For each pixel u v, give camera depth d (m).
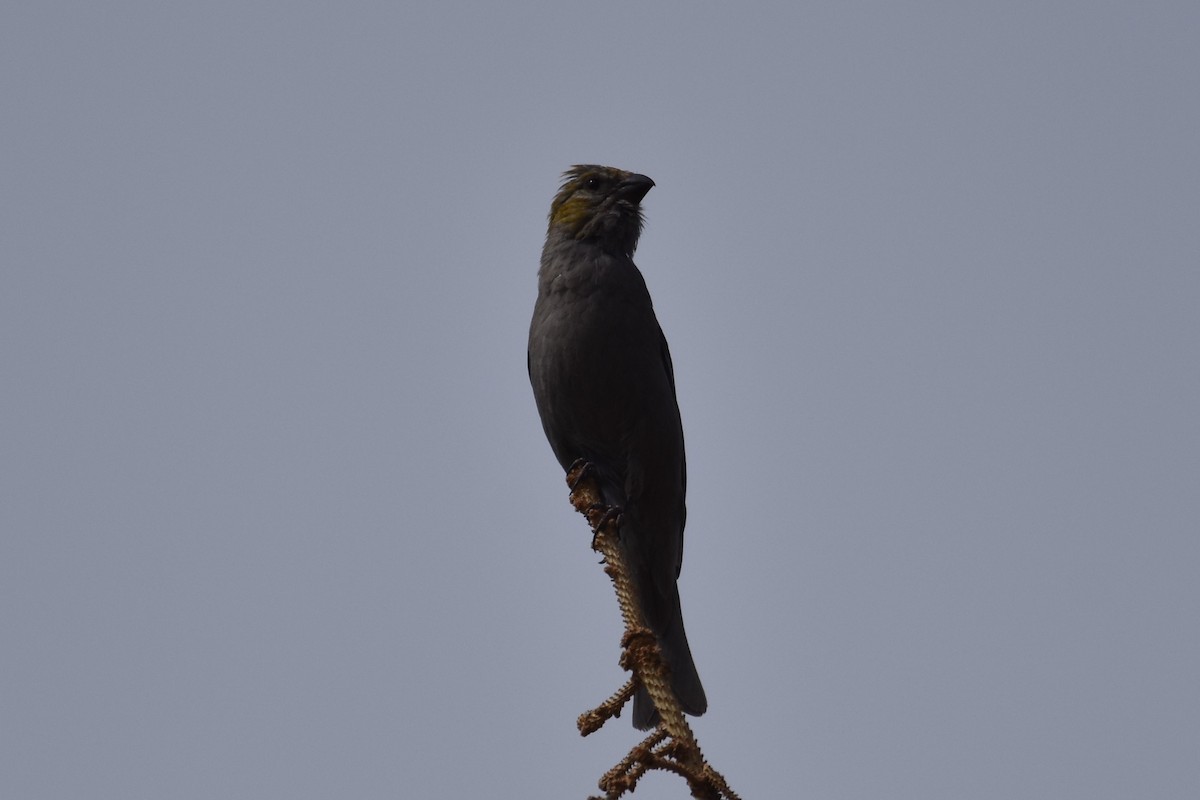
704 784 5.57
